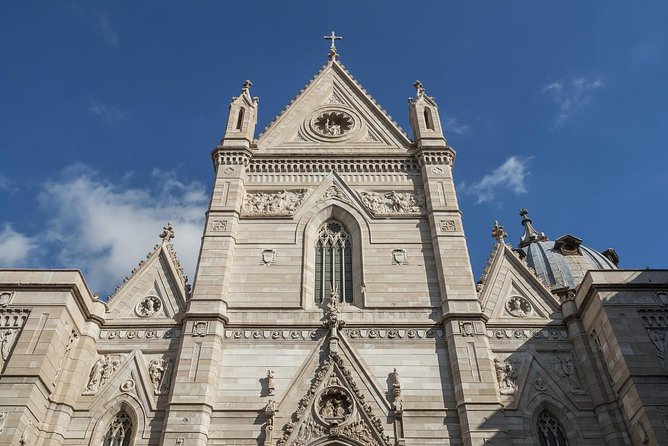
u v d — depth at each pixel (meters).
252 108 45.16
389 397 29.92
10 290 30.39
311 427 28.81
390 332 32.34
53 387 28.98
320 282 35.84
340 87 46.94
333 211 38.84
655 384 27.02
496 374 30.98
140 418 29.27
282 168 40.81
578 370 31.42
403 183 40.16
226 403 29.64
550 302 34.31
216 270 34.47
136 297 34.41
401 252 36.25
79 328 31.58
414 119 44.50
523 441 28.52
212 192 38.69
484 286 34.97
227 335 32.16
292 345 31.86
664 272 31.23
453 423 28.97
